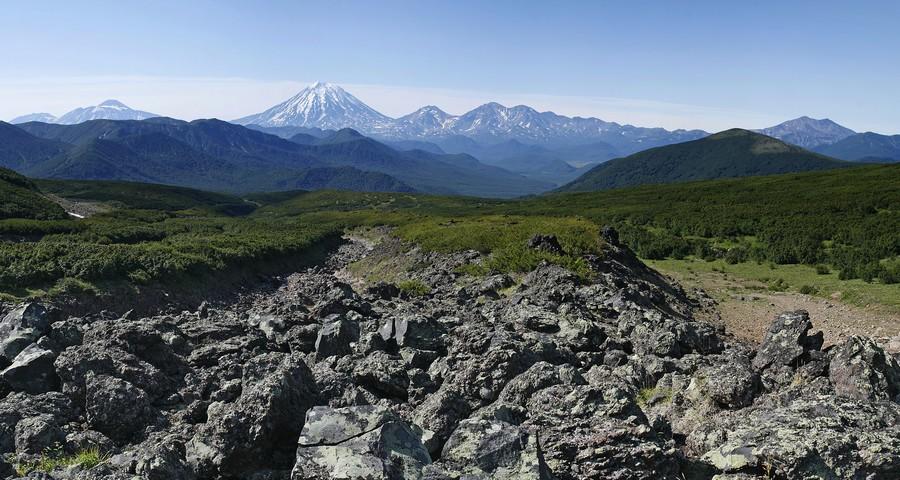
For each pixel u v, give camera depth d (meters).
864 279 41.31
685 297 39.38
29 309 17.50
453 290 35.50
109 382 13.10
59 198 152.50
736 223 71.56
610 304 26.27
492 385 13.83
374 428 8.89
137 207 167.62
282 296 42.69
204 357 17.73
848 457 8.09
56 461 10.71
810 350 14.91
